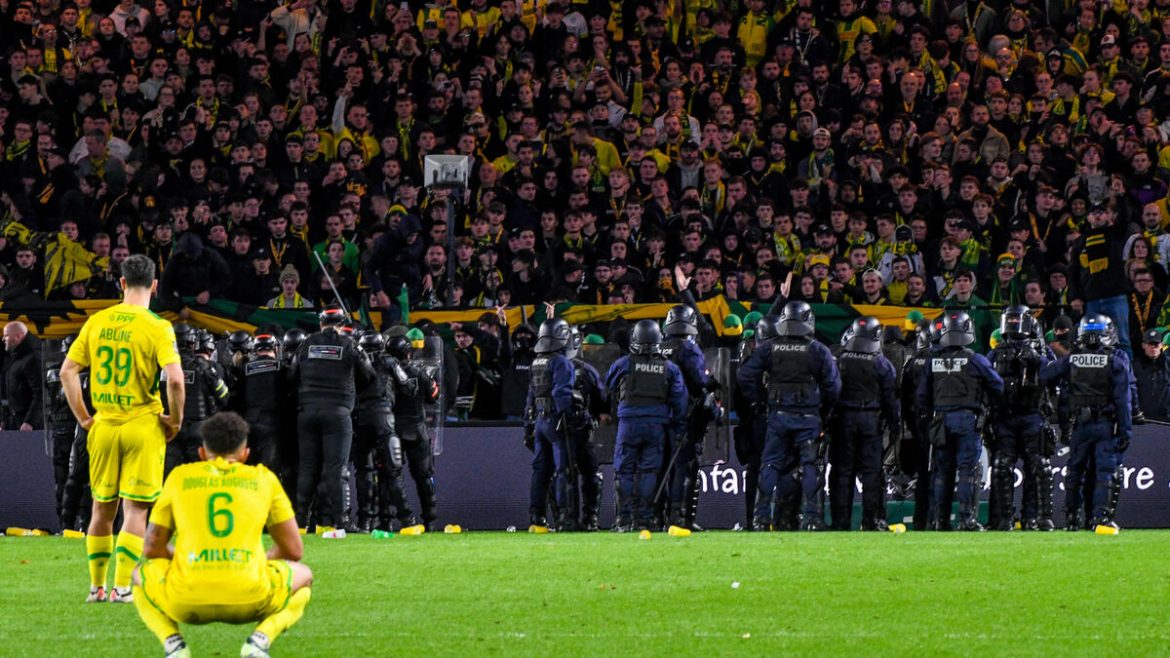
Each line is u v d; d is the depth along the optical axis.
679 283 50.84
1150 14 76.44
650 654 20.88
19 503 49.88
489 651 21.14
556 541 40.81
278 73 70.56
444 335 52.88
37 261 59.16
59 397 47.22
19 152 64.81
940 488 46.97
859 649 21.27
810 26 72.94
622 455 45.31
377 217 63.06
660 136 68.88
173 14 71.88
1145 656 20.72
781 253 61.84
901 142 68.06
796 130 68.75
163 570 18.89
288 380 44.28
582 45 73.12
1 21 70.31
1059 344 47.69
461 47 71.06
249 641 18.33
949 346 46.53
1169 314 57.91
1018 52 74.50
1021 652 21.03
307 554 36.16
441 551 37.00
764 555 35.22
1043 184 64.44
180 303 51.81
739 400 48.25
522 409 52.59
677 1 73.62
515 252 59.69
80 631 23.09
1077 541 39.66
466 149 66.06
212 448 19.17
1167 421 52.16
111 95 67.31
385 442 46.28
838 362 47.16
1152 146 68.94
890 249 62.38
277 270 59.44
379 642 21.97
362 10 72.50
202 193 62.91
